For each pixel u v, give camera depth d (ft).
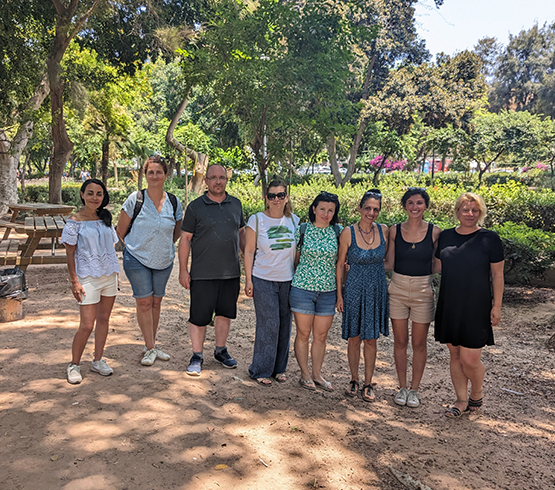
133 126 87.97
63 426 10.39
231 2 32.81
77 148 95.04
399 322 13.26
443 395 14.07
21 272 18.42
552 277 28.63
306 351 14.02
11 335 16.19
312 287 13.37
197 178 66.59
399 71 82.43
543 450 11.08
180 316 20.42
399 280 13.05
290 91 31.42
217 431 10.81
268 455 10.02
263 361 13.87
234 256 14.03
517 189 41.83
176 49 40.81
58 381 12.68
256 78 31.01
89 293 12.46
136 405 11.61
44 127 57.72
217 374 14.21
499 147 99.30
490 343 12.30
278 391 13.51
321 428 11.46
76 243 12.35
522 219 39.24
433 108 77.10
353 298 13.16
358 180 109.50
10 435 9.95
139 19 42.86
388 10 78.54
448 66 86.63
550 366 16.67
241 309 22.84
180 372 14.03
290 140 33.96
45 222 27.30
